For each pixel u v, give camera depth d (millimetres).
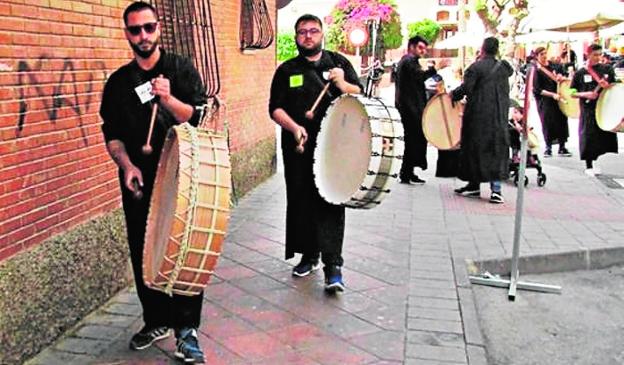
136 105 3826
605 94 10336
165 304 3945
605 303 5641
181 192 3188
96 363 3941
